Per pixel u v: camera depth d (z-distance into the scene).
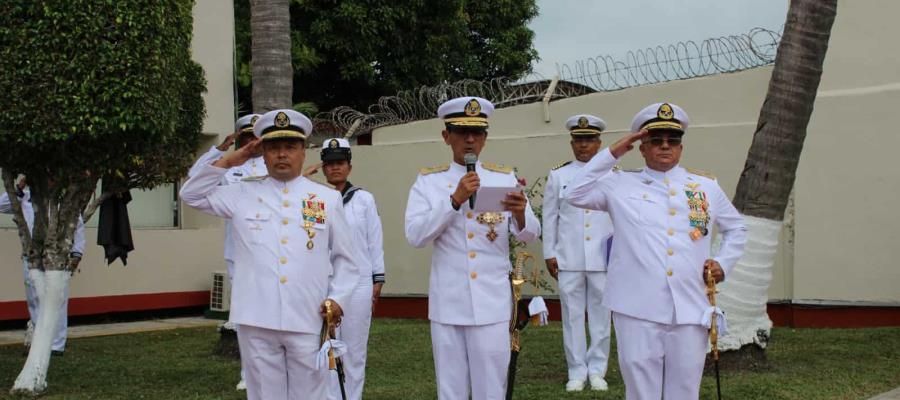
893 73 9.41
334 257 4.91
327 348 4.64
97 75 6.68
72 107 6.61
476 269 4.96
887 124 9.41
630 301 4.84
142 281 12.68
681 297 4.77
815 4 7.21
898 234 9.36
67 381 7.77
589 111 11.30
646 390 4.82
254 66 8.91
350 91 19.11
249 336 4.67
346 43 17.41
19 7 6.57
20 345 10.02
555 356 8.58
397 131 12.77
